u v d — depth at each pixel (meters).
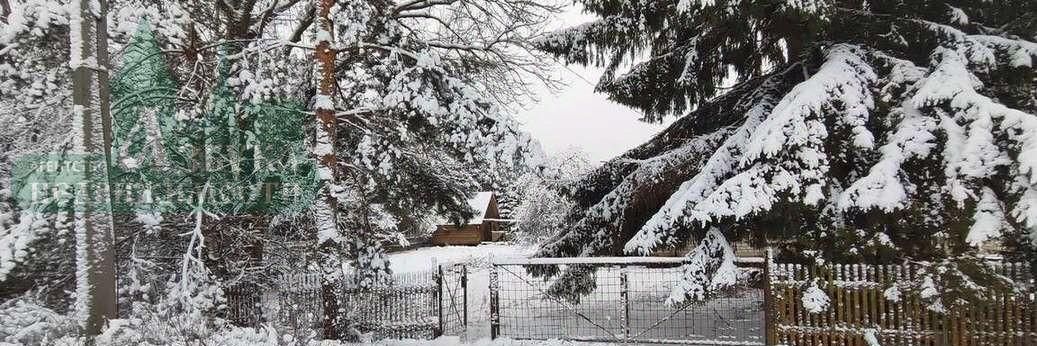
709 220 6.74
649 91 9.77
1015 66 6.77
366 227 10.98
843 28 8.15
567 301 9.45
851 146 6.79
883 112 7.15
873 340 6.43
